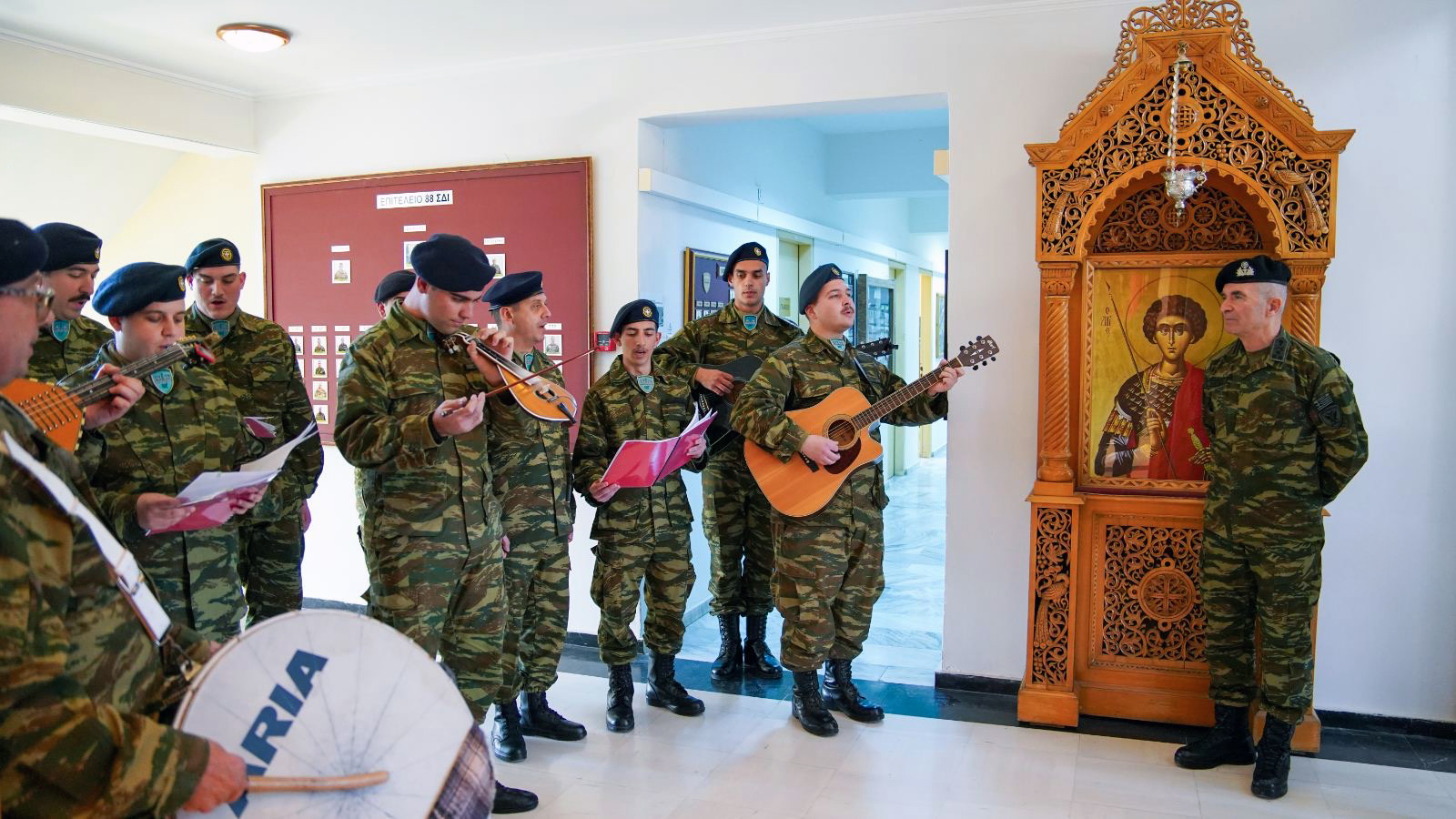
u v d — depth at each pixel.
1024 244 3.88
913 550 7.04
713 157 5.41
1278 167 3.21
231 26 4.14
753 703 3.94
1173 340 3.55
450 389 2.81
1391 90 3.45
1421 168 3.43
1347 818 2.90
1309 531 3.03
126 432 2.52
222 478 2.14
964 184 3.95
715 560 4.24
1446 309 3.43
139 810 1.30
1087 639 3.69
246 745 1.43
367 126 5.10
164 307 2.54
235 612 2.72
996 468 3.95
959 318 3.97
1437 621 3.49
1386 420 3.50
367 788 1.50
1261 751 3.09
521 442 3.10
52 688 1.28
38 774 1.25
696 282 5.18
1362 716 3.57
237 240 5.77
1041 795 3.06
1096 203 3.38
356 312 5.14
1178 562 3.56
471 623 2.83
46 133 5.23
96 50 4.50
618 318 3.73
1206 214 3.52
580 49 4.54
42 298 1.47
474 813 1.59
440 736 1.58
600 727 3.67
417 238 4.97
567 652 4.63
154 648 1.62
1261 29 3.57
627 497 3.63
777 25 4.17
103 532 1.49
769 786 3.15
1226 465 3.18
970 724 3.66
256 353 3.35
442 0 3.84
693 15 4.03
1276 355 3.06
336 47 4.50
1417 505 3.49
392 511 2.71
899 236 10.21
